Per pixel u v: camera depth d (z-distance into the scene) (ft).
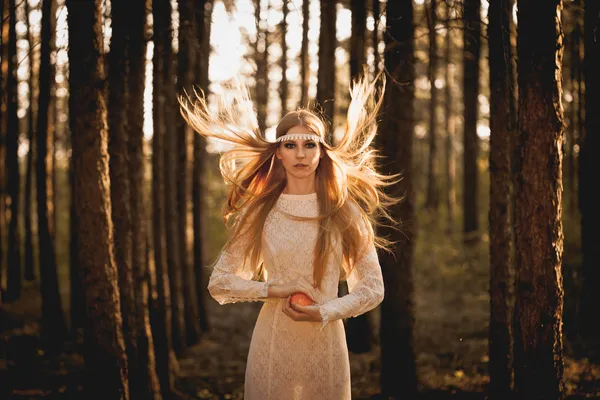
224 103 9.62
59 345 24.38
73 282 25.59
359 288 8.52
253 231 8.80
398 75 15.98
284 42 28.66
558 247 10.17
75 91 12.51
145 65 17.28
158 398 16.22
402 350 16.63
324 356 8.48
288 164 8.71
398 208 16.22
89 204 12.60
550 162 10.04
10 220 32.53
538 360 10.23
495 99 14.07
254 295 8.29
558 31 10.10
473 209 43.19
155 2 18.48
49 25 18.51
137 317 16.10
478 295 34.27
